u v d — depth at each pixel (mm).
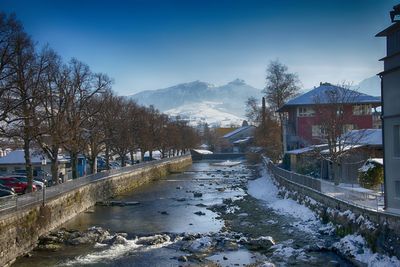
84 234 35812
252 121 125938
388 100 31016
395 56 30219
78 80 54344
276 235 35562
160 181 87312
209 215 46188
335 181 47531
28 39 38125
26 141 41594
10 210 30156
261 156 118000
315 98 69438
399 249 24766
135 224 41750
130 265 28656
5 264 28594
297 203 47719
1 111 39156
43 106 49781
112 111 76750
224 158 165125
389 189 30406
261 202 54156
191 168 123750
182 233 37438
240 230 38219
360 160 49562
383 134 31469
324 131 55750
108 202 55406
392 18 30734
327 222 37312
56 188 40406
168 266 28250
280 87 97438
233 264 28281
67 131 47062
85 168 82188
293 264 27688
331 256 29188
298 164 64625
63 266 28609
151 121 105562
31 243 33094
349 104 67688
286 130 84500
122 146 81875
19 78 39250
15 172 68312
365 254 27703
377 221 27766
